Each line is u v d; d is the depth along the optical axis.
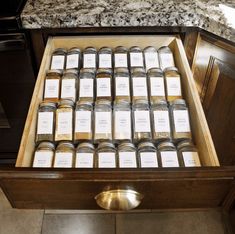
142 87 0.84
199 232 1.19
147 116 0.78
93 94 0.84
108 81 0.85
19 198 0.67
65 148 0.73
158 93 0.84
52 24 0.90
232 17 0.87
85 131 0.76
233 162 1.02
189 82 0.84
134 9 0.90
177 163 0.71
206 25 0.89
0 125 1.19
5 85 1.05
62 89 0.84
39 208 0.71
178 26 0.93
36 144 0.77
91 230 1.20
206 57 0.96
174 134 0.77
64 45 0.99
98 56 0.94
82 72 0.87
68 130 0.77
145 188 0.60
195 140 0.80
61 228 1.20
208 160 0.70
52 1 0.94
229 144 1.00
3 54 0.95
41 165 0.71
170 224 1.21
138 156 0.72
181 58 0.90
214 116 1.02
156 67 0.90
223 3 0.94
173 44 0.99
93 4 0.92
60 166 0.70
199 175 0.58
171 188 0.61
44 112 0.79
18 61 0.98
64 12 0.89
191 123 0.82
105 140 0.75
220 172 0.58
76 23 0.90
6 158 1.32
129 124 0.77
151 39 0.98
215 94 0.98
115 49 0.96
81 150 0.72
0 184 0.61
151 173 0.58
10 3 0.91
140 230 1.20
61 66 0.91
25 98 1.10
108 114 0.78
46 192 0.64
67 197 0.66
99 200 0.63
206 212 1.24
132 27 0.94
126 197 0.60
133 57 0.92
